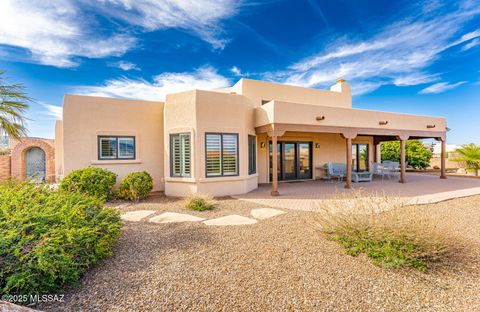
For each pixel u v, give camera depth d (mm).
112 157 10391
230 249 4180
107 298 2775
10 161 14680
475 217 6230
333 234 4598
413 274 3389
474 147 16781
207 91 9516
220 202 8297
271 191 10375
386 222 4043
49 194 4668
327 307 2682
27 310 2242
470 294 2965
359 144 17000
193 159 9328
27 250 2867
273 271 3428
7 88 5422
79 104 9844
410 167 22203
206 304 2699
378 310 2652
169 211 7055
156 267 3527
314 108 10453
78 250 3266
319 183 13242
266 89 13391
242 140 10125
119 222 4762
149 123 11016
